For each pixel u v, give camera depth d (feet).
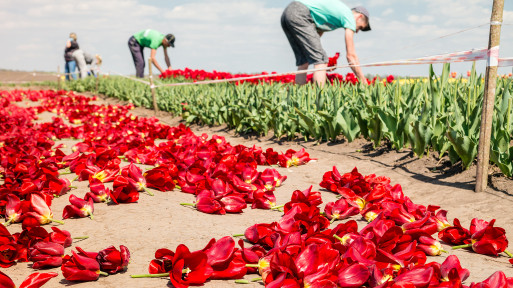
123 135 18.67
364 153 14.65
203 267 5.68
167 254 5.86
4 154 13.82
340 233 7.02
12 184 10.21
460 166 11.82
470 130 11.76
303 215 7.11
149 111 31.83
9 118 24.52
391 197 9.23
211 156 13.20
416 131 12.67
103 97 43.80
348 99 17.44
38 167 11.15
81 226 8.30
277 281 5.21
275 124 18.48
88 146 15.42
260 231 7.11
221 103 22.76
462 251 7.48
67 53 57.26
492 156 10.75
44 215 8.23
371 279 5.62
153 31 43.88
